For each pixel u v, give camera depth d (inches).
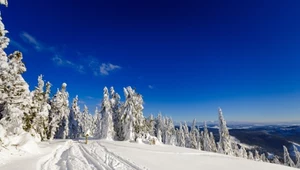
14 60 892.0
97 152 811.4
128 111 1811.0
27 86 979.9
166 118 3540.8
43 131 1622.8
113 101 2050.9
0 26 737.6
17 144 722.8
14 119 802.8
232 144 2704.2
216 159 982.4
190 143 2898.6
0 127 694.5
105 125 1904.5
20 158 597.3
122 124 1881.2
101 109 2009.1
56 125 1964.8
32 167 465.7
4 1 583.8
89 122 3316.9
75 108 2596.0
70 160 605.0
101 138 1870.1
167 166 641.6
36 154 712.4
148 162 667.4
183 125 3309.5
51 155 732.0
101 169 501.0
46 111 1541.6
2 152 595.2
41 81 1566.2
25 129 1190.9
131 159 683.4
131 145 1278.3
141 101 1897.1
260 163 1023.0
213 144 2719.0
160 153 1000.9
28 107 1142.3
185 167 666.8
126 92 1866.4
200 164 776.9
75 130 2482.8
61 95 2138.3
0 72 803.4
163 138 3417.8
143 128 1862.7
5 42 761.0
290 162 2615.7
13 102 834.2
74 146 1059.3
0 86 805.9
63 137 2290.8
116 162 603.5
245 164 923.4
